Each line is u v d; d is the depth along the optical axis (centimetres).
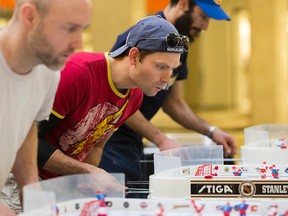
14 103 232
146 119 379
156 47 273
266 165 290
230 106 1391
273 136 365
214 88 1441
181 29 370
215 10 365
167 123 1077
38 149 284
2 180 248
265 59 1015
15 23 220
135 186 335
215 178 265
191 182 265
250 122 1084
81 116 290
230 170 288
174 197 264
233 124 1227
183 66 411
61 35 208
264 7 1004
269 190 263
